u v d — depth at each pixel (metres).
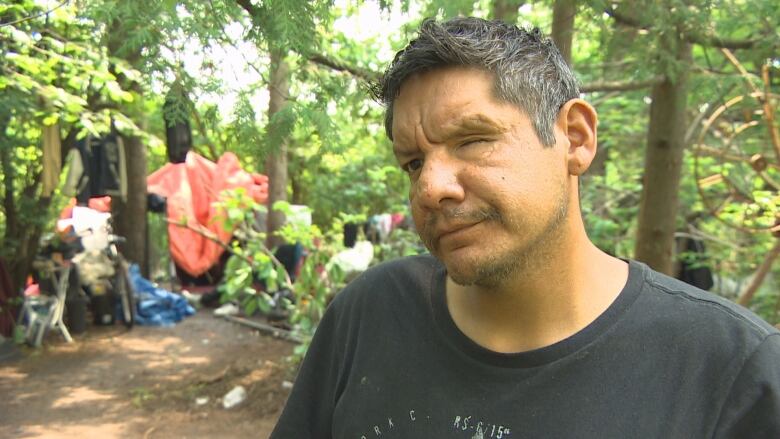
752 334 0.91
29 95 4.32
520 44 0.91
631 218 5.98
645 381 0.91
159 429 4.62
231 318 7.74
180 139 5.38
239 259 5.65
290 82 2.32
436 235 0.90
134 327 7.44
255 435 4.54
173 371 5.88
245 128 2.05
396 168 6.10
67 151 6.80
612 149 6.38
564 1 2.70
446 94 0.88
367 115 2.73
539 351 0.95
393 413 1.05
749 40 3.25
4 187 6.96
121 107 5.95
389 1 2.12
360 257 5.26
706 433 0.88
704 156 5.20
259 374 5.67
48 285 7.18
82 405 5.05
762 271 4.24
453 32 0.91
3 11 3.21
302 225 5.16
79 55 3.98
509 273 0.90
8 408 4.95
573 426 0.91
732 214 5.08
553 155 0.90
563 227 0.94
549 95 0.90
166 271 11.22
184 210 9.11
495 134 0.87
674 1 2.79
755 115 4.52
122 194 7.18
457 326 1.05
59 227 7.01
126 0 1.89
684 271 5.54
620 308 0.96
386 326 1.14
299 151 7.24
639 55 3.20
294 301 6.61
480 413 0.97
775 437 0.85
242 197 5.37
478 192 0.87
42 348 6.53
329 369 1.29
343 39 3.43
